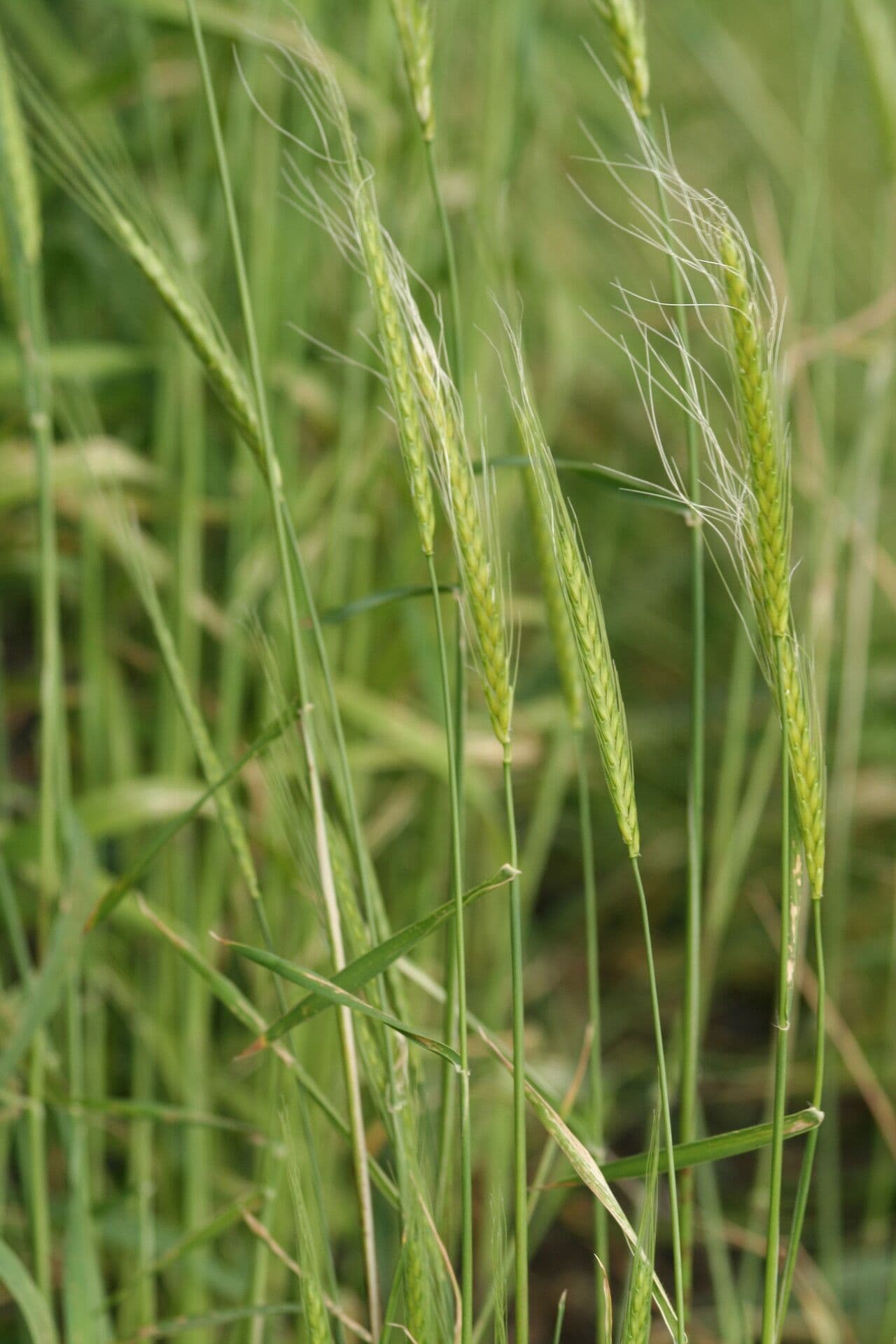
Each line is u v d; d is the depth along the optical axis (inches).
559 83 53.2
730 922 61.7
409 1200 29.8
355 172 29.0
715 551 67.3
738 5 69.6
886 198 50.5
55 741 34.1
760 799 40.7
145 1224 34.9
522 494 47.4
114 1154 48.3
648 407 29.0
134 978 46.9
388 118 44.4
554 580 31.2
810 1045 56.4
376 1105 30.6
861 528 44.9
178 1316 39.4
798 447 49.8
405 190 45.6
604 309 61.1
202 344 30.6
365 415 46.1
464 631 30.4
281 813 32.2
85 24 54.7
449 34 42.7
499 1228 29.4
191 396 42.0
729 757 40.9
